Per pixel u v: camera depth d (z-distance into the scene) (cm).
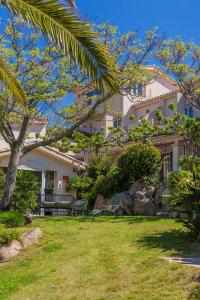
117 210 1856
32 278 922
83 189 2512
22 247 1159
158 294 711
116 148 2523
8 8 717
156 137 2373
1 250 1116
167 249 965
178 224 1288
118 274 839
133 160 2072
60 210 2350
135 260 902
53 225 1438
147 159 2045
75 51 720
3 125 1648
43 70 1672
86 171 2664
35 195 1831
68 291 809
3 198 1652
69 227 1380
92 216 1766
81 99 1952
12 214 1413
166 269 800
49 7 699
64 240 1193
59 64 1705
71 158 2733
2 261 1099
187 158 1670
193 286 707
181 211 1129
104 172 2472
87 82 1736
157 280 764
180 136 2206
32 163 2644
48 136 2019
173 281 746
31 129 2567
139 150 2080
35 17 710
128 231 1235
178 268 789
